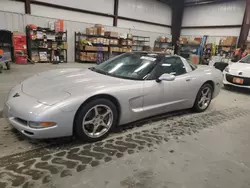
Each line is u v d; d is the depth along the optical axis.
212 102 3.98
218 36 13.12
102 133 2.05
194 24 14.70
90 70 2.67
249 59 5.53
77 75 2.37
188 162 1.79
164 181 1.51
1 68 6.07
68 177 1.47
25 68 6.98
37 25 9.05
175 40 15.68
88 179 1.47
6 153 1.72
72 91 1.86
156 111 2.50
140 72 2.43
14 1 8.45
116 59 2.87
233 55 11.27
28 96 1.82
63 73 2.51
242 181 1.58
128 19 12.88
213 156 1.92
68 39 10.19
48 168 1.56
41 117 1.63
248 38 11.73
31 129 1.65
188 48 14.77
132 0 12.68
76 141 2.00
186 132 2.43
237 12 12.16
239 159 1.91
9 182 1.38
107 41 10.92
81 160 1.70
